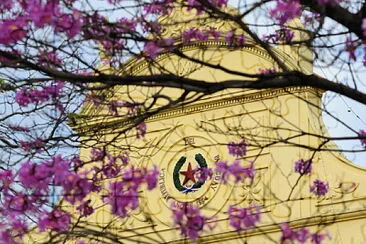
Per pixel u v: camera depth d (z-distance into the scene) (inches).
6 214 449.1
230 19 397.4
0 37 385.1
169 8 448.5
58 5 381.1
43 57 399.9
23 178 421.7
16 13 393.4
